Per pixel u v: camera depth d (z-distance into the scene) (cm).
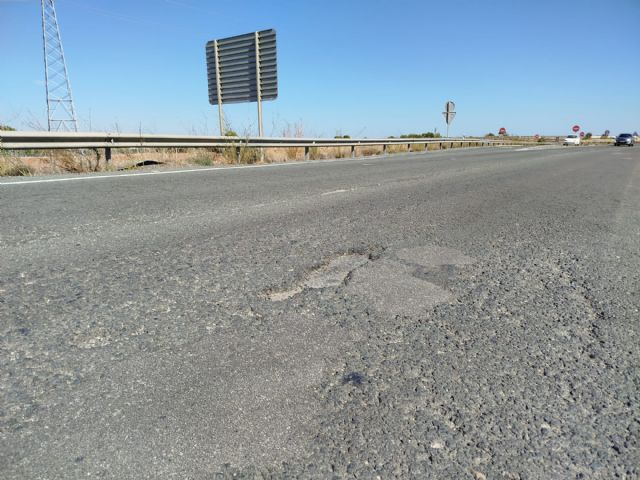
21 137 784
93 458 135
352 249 368
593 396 175
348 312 244
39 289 259
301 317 235
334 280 294
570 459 142
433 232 438
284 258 335
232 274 295
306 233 414
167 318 228
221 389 171
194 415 155
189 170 958
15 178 721
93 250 338
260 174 918
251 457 138
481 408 165
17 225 405
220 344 204
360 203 588
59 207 492
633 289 296
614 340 223
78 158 912
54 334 207
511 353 206
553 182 934
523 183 891
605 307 264
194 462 135
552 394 176
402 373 186
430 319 239
